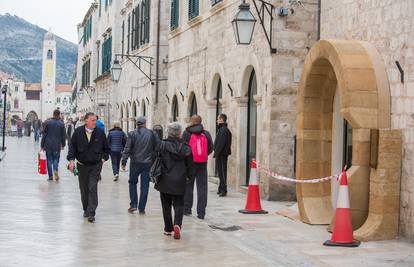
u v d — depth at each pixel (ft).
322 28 48.29
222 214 46.24
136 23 121.80
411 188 35.09
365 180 36.73
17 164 92.79
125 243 34.47
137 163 45.91
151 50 107.04
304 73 43.01
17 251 31.35
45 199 52.24
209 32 74.74
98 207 48.88
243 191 61.21
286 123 53.98
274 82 53.72
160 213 46.47
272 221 43.09
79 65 258.98
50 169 68.74
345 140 44.37
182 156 36.42
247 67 60.75
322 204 42.75
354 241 34.60
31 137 248.93
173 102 93.97
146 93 111.34
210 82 73.72
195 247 33.88
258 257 31.60
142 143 45.96
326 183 43.50
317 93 43.37
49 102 526.16
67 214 44.32
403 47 36.06
